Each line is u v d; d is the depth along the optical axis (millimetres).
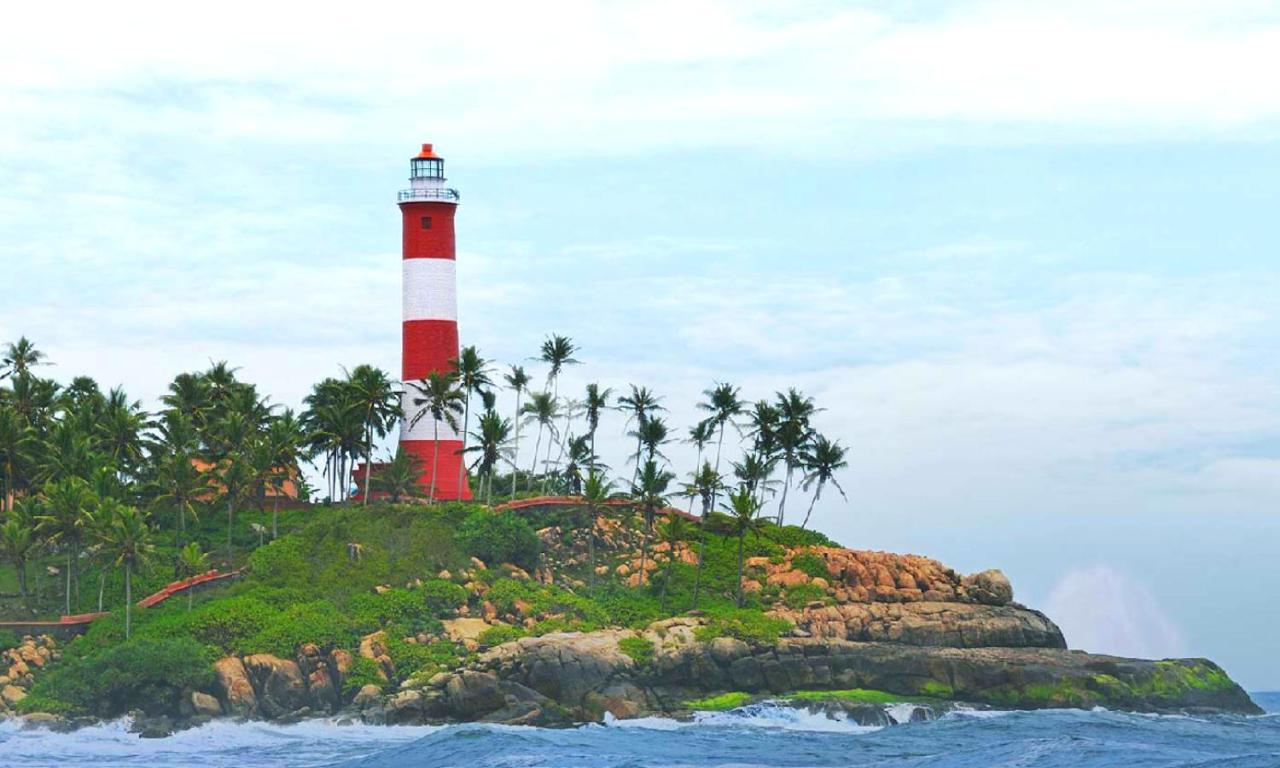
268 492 179250
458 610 151500
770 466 179625
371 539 161125
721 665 142875
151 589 155750
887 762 98000
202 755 114312
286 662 138500
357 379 180250
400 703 133750
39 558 164875
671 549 162125
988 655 146000
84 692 134000
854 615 154250
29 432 163875
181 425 170250
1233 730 124312
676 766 94500
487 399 183250
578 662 138250
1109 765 92438
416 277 179750
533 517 174250
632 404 184500
